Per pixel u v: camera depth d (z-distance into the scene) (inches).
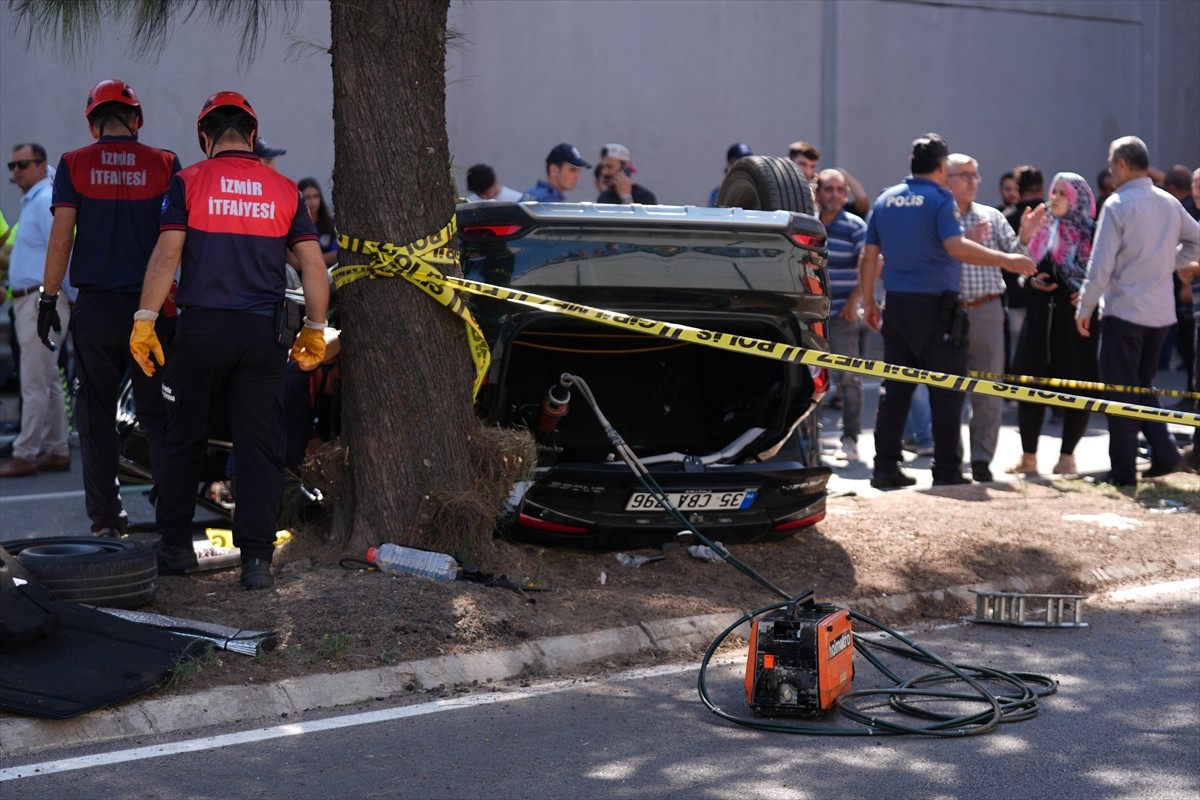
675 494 331.3
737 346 309.7
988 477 474.9
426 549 309.9
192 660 247.1
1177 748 233.3
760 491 339.9
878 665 272.5
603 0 770.8
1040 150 952.9
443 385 313.0
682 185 807.1
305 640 264.7
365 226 308.7
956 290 448.1
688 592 316.5
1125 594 348.8
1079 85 967.6
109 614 258.2
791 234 340.5
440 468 312.7
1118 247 458.3
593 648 281.4
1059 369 491.5
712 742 233.9
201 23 660.7
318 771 216.4
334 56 311.9
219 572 316.2
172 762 218.7
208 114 293.1
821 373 349.7
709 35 809.5
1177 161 1022.4
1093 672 280.1
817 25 850.1
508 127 749.9
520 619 283.9
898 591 331.0
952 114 907.4
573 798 207.6
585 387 325.1
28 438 488.4
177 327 289.4
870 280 467.8
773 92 837.8
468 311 314.7
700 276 331.6
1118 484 468.4
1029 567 358.3
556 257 322.3
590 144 775.1
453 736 234.2
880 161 879.1
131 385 363.3
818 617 248.7
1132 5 987.3
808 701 240.4
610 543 336.5
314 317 298.2
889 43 874.8
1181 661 288.4
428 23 309.0
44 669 235.6
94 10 302.8
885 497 430.0
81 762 217.6
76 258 327.0
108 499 341.4
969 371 468.1
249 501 296.8
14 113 638.5
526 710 249.1
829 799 208.5
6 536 388.8
